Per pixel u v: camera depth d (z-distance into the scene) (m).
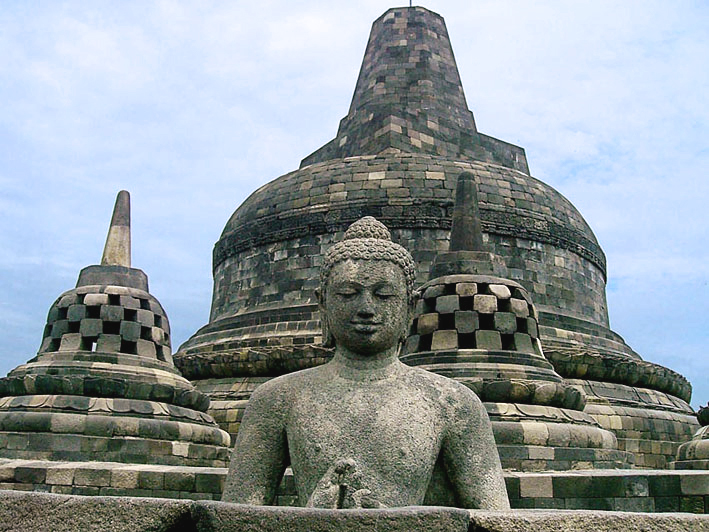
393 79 38.78
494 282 22.48
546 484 14.70
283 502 13.55
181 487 15.67
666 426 27.91
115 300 23.31
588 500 14.42
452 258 23.52
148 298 23.89
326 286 7.89
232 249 33.84
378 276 7.61
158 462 19.86
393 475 6.84
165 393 21.14
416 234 30.53
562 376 28.17
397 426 7.03
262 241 32.50
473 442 7.39
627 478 14.32
